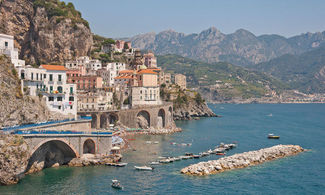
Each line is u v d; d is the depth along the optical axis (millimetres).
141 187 96688
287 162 127875
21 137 95625
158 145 160625
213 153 142375
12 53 140125
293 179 107875
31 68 128000
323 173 114750
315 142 178875
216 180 104125
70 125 129625
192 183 100812
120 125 197125
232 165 117938
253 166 120812
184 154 140250
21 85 124312
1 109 108812
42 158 108000
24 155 94625
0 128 105188
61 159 113625
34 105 126500
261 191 96750
